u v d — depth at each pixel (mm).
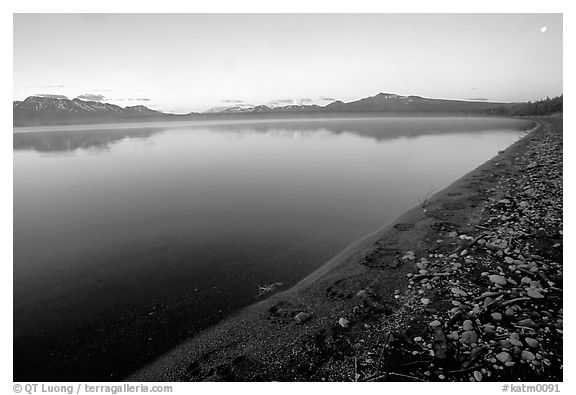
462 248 7430
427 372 4246
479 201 10961
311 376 4324
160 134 61844
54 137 56750
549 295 5484
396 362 4445
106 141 46188
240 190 15258
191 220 10891
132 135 60250
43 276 7297
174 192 15094
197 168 21656
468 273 6406
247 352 4805
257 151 30938
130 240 9258
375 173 18703
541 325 4855
